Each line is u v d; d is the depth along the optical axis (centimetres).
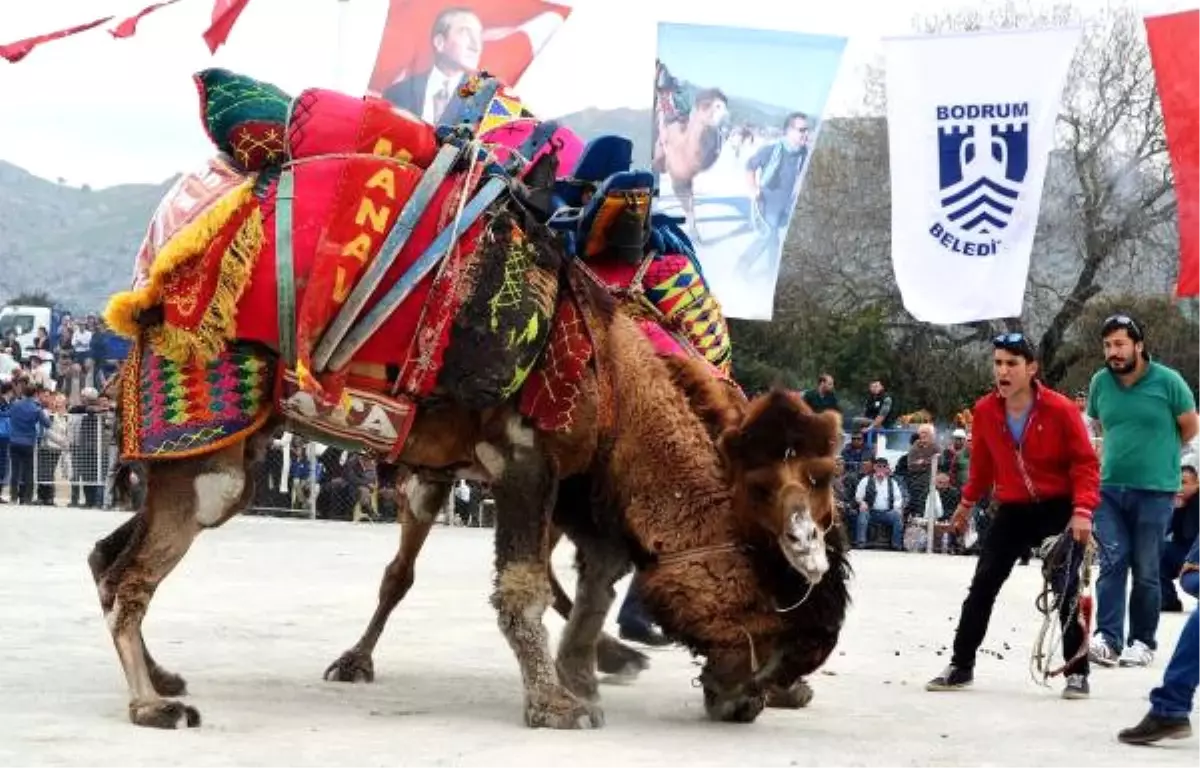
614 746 659
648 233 770
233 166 700
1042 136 1332
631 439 711
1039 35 1329
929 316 1352
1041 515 913
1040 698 880
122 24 733
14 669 818
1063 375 3456
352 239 679
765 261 1362
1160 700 725
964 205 1345
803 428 679
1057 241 3406
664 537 698
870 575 1706
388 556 1672
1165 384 1045
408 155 697
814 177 3666
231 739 643
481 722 711
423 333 689
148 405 683
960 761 663
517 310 693
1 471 2417
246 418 685
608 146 759
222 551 1684
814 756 659
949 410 3572
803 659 700
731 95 1358
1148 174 3275
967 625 907
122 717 685
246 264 673
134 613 680
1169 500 1049
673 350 771
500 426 710
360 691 800
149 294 676
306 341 671
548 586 716
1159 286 3512
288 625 1055
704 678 725
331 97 697
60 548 1617
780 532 676
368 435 712
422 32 1271
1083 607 890
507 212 712
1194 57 1269
